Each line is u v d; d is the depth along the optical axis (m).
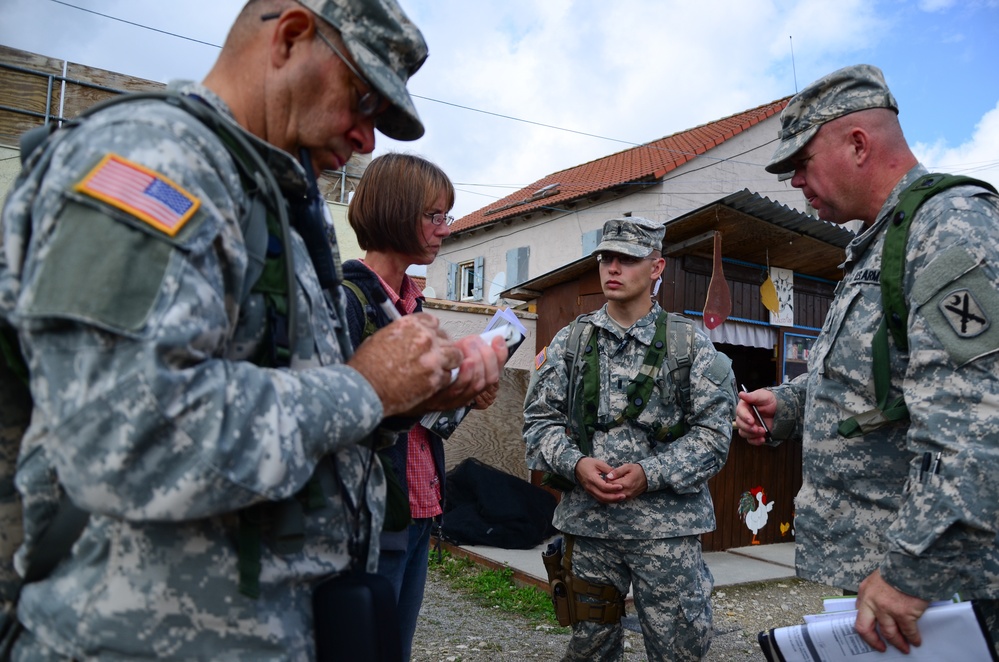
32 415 0.97
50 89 5.50
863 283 1.79
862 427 1.71
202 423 0.83
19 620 1.00
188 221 0.87
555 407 3.07
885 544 1.69
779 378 6.53
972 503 1.36
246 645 0.97
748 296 6.41
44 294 0.81
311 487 1.06
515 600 4.60
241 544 0.97
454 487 6.07
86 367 0.80
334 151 1.22
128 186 0.85
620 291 2.96
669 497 2.74
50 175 0.88
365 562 1.20
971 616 1.38
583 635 2.87
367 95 1.17
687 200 16.39
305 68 1.12
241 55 1.15
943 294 1.50
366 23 1.14
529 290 7.43
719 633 4.20
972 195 1.60
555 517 2.96
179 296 0.84
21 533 1.05
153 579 0.92
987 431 1.39
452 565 5.37
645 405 2.86
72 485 0.82
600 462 2.76
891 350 1.68
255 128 1.15
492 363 1.25
